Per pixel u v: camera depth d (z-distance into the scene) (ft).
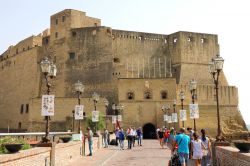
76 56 231.30
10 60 277.44
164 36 249.75
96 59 228.84
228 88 211.20
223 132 199.62
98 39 231.30
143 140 163.73
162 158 70.69
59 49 236.02
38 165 41.27
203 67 240.32
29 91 243.19
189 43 241.55
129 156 75.97
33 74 242.58
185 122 194.08
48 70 56.95
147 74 237.25
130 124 186.80
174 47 244.22
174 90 191.42
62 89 227.81
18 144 35.91
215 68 60.29
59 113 192.85
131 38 241.35
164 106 180.75
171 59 244.22
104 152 86.69
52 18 245.45
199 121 199.93
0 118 275.18
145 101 190.49
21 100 250.78
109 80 224.33
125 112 188.55
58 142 62.18
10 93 268.21
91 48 230.89
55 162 50.06
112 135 133.59
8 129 249.34
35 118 198.29
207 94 206.28
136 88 191.52
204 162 52.85
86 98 193.67
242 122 208.44
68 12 237.45
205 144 52.85
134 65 236.43
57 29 240.12
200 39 244.42
